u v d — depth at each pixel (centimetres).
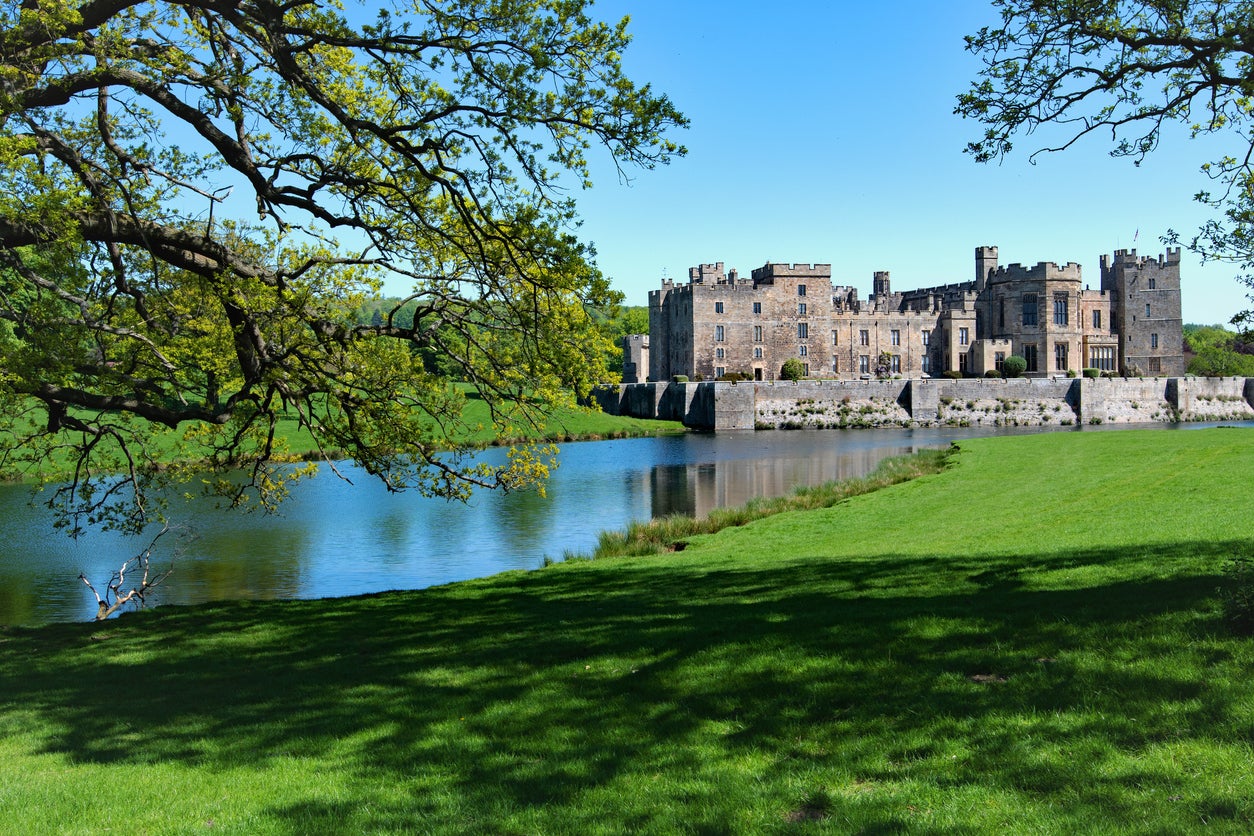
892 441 6981
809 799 708
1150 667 898
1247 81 1166
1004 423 9031
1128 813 636
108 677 1244
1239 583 1077
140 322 1688
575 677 1089
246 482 4428
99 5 1355
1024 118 1344
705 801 717
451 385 1744
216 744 917
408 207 1600
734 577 1817
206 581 2625
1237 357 9981
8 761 891
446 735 912
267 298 1476
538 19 1366
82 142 1516
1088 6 1242
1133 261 11431
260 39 1438
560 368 1584
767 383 9025
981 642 1066
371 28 1404
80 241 1341
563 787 762
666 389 9975
